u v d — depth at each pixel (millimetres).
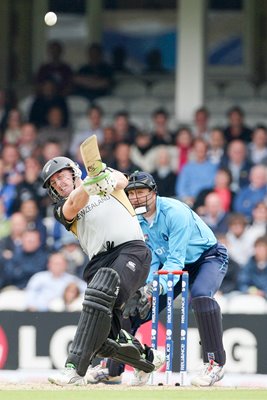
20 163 57688
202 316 30156
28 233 50875
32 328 39219
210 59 73250
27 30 73562
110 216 26438
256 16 72938
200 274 30547
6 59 73125
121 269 26125
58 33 73938
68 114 63656
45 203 56062
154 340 29734
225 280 48219
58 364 39062
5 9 73188
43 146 58500
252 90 69562
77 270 49344
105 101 66500
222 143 57469
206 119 60688
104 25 74062
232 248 50438
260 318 38156
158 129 59688
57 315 39219
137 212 29812
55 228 53250
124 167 57000
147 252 26625
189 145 58656
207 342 30250
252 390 28281
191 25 65188
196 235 30641
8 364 39156
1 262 50812
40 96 64312
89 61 67562
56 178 26531
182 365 30016
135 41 73562
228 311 42500
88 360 25844
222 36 73188
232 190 55031
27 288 48125
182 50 65250
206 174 56438
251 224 53219
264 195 54750
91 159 24969
